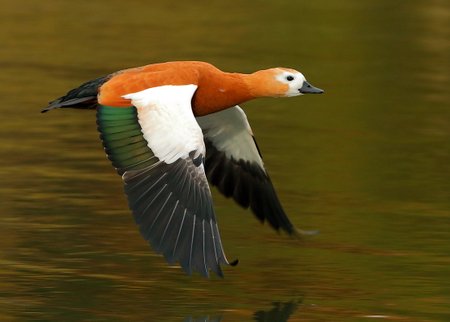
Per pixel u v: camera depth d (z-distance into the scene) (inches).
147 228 391.2
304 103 768.9
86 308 438.9
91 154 642.2
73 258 490.9
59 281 465.1
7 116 699.4
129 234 522.0
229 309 443.2
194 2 1031.0
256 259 499.5
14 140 660.1
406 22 973.2
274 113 742.5
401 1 1040.2
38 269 476.7
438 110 752.3
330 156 655.8
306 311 443.2
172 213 394.0
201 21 959.6
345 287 468.1
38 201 561.6
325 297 458.0
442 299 456.4
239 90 450.6
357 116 737.0
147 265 486.6
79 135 677.3
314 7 1018.7
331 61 855.7
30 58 821.9
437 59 874.1
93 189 583.8
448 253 509.7
